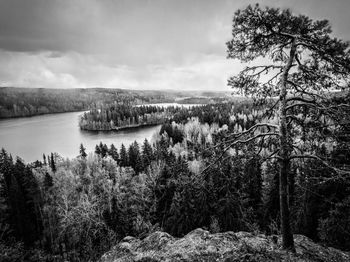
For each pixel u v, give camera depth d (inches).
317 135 337.1
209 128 3895.2
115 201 1396.4
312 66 340.5
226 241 428.8
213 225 904.3
